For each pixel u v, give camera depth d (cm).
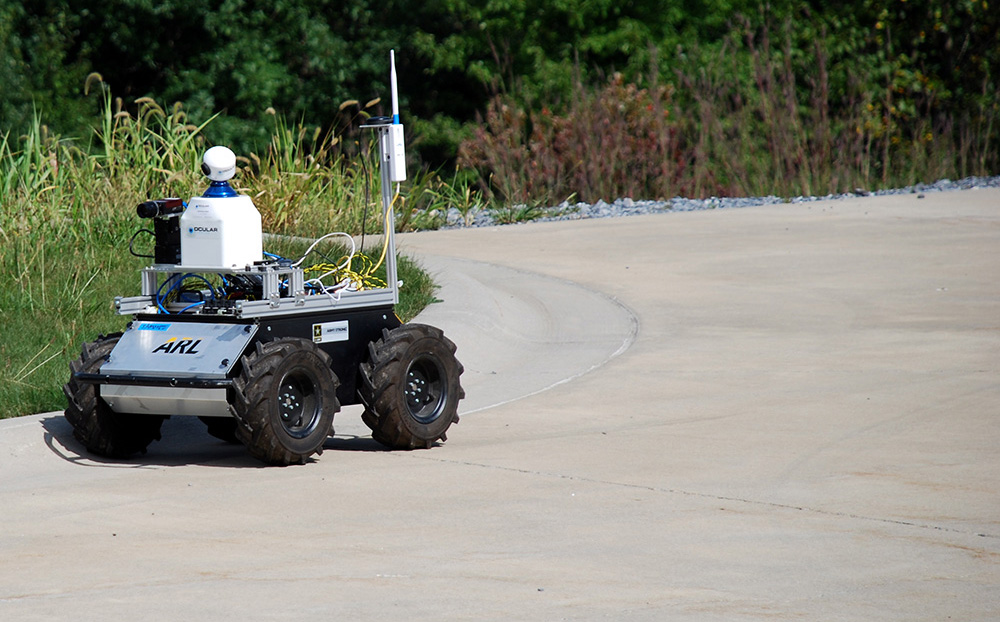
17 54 8831
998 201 6006
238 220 2317
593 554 1762
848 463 2259
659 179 7469
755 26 9912
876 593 1600
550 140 7650
